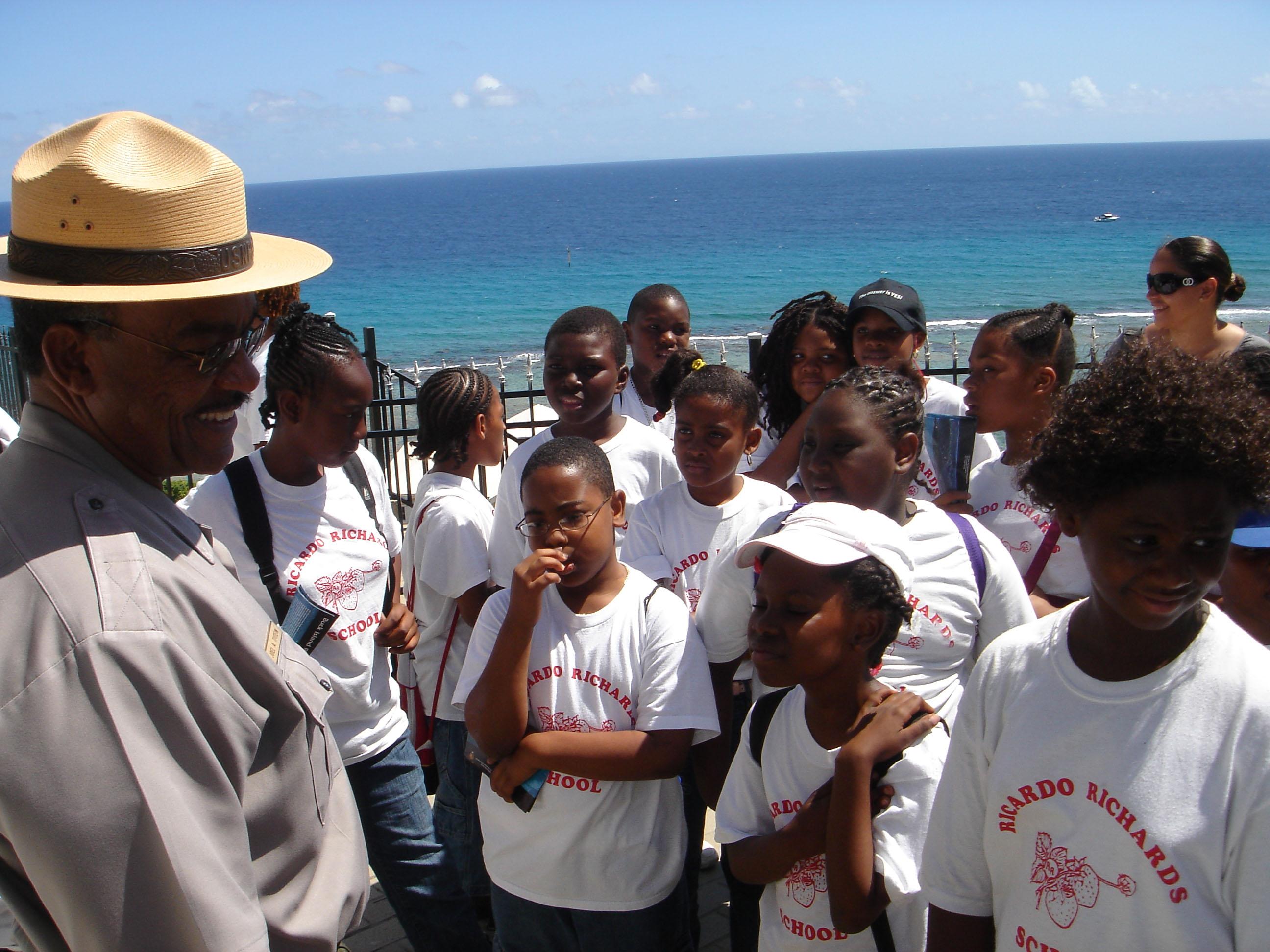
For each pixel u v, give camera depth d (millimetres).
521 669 2451
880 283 4164
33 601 1334
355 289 56531
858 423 2541
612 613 2604
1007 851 1695
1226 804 1470
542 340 39781
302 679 1751
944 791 1831
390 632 3182
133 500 1552
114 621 1346
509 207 140250
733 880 2568
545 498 2543
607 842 2512
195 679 1419
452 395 3684
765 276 55000
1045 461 1618
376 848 3096
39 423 1533
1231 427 1422
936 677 2463
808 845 2113
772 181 193750
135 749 1310
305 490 3059
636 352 5332
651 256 67562
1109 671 1581
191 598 1501
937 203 109500
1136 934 1529
